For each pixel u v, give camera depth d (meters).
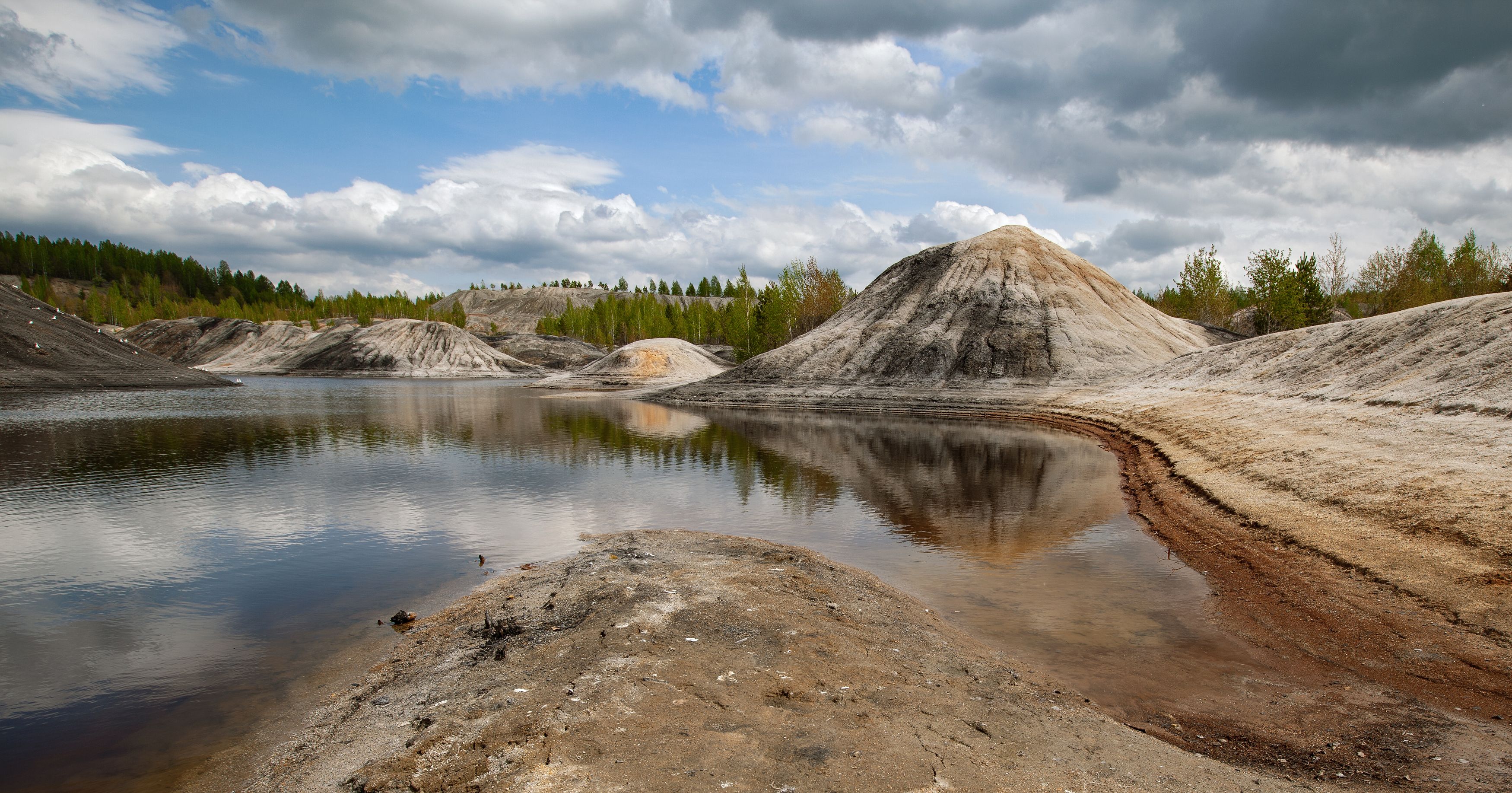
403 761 6.86
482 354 145.50
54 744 8.02
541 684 8.49
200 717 8.62
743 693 8.23
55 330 81.31
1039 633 11.75
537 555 16.39
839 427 49.56
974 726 7.72
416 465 30.19
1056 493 24.52
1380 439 21.12
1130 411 44.66
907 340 77.75
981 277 85.81
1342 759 7.80
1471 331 26.55
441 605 12.92
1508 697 9.40
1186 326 82.94
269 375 132.38
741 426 49.47
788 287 113.00
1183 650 11.12
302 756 7.51
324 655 10.59
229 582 14.37
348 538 17.95
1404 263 68.56
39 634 11.55
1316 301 69.38
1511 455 16.80
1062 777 6.61
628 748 6.83
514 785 6.18
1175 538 18.28
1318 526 16.52
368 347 138.12
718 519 20.31
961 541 17.86
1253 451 24.58
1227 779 6.90
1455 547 13.65
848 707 8.02
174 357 148.50
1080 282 84.62
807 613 11.33
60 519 20.14
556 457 32.91
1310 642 11.44
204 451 34.16
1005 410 59.62
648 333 153.00
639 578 13.04
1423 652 10.77
